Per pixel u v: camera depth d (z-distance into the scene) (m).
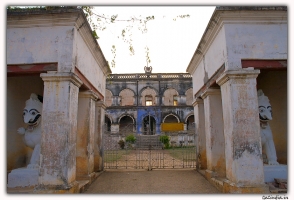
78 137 7.78
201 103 10.01
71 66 6.10
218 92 8.06
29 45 6.28
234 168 5.84
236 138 5.90
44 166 5.67
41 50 6.23
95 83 8.95
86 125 7.81
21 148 8.19
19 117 8.20
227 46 6.32
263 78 8.69
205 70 8.69
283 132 8.48
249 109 6.01
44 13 6.13
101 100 10.12
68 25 6.29
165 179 8.59
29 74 6.53
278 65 6.37
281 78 8.56
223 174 7.77
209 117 8.05
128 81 28.84
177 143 24.44
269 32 6.45
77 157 7.71
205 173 8.54
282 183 6.29
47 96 5.92
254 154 5.84
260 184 5.71
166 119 29.20
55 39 6.26
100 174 9.45
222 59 6.66
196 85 10.40
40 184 5.60
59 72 5.95
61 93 5.91
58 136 5.76
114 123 27.06
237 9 6.26
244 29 6.44
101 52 8.88
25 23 6.30
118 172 10.12
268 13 6.36
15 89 8.12
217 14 6.41
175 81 28.84
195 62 10.09
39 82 8.53
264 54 6.34
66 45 6.21
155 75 29.28
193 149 19.72
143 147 20.86
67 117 5.82
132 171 10.35
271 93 8.69
